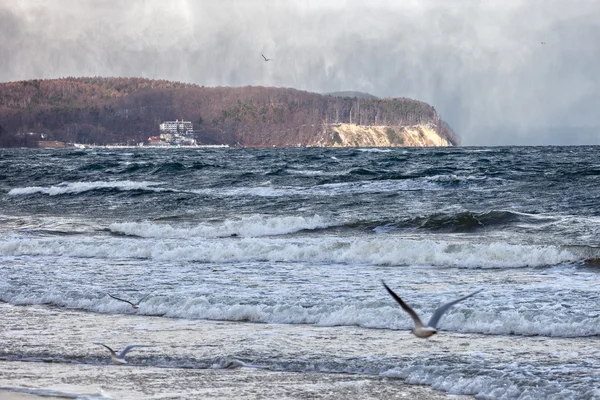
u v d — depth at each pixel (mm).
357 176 174250
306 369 37438
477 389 33094
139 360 39688
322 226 97500
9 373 37594
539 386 32281
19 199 148375
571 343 39938
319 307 49156
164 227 98625
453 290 54906
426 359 37688
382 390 33719
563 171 174625
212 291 56531
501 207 115188
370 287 57250
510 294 52406
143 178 196375
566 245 75750
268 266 70000
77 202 141875
